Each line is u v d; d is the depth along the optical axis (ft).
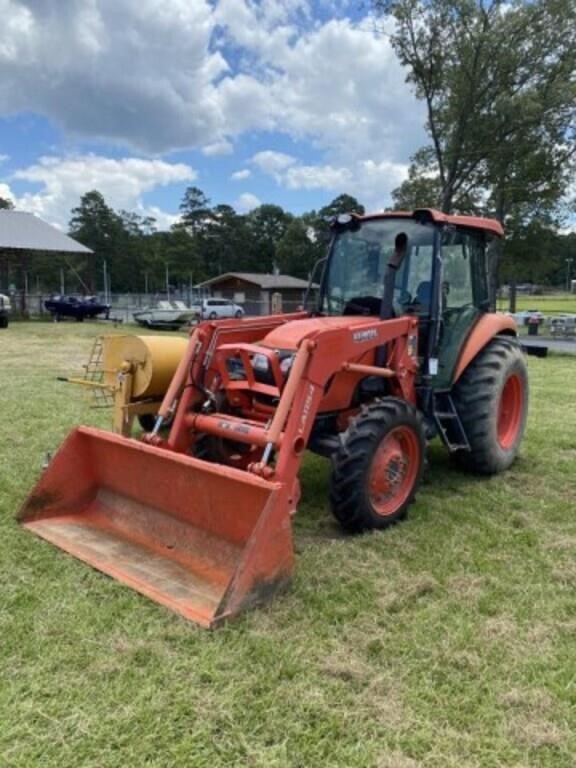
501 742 6.84
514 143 75.31
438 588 10.18
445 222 14.10
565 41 72.74
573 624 9.16
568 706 7.44
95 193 230.68
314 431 12.72
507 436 17.11
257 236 273.54
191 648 8.30
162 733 6.86
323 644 8.50
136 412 15.06
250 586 9.07
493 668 8.11
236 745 6.73
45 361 39.55
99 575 10.16
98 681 7.66
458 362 15.11
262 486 9.47
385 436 11.97
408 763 6.51
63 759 6.49
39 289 194.08
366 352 12.48
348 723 7.07
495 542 12.06
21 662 7.98
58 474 12.21
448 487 15.35
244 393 12.41
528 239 86.33
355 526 12.03
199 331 12.59
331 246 15.67
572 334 73.82
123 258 235.81
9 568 10.36
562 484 15.76
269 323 14.16
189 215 267.18
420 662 8.18
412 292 14.24
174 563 10.49
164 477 10.99
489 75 74.59
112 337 15.35
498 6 72.43
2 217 89.04
